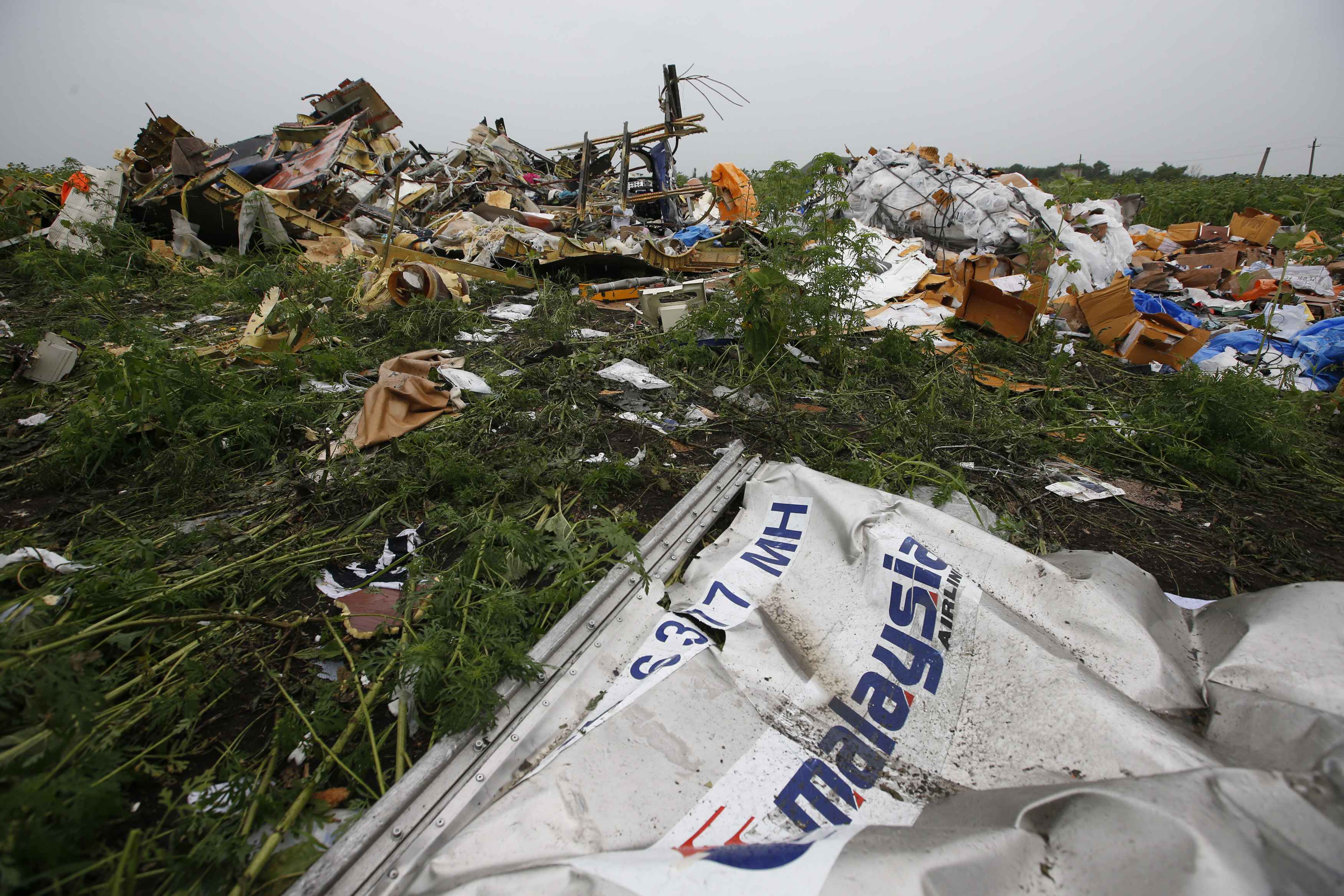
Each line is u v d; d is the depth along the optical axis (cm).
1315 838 118
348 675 217
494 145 1579
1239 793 126
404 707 196
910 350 571
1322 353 616
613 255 838
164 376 353
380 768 179
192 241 877
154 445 356
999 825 137
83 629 207
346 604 250
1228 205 1528
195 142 892
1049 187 1407
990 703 187
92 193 852
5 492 321
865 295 827
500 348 566
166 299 698
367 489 321
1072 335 686
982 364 592
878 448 411
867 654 213
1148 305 737
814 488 287
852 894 120
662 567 269
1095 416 483
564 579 246
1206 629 218
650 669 210
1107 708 169
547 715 194
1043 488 378
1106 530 338
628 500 340
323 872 144
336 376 480
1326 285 892
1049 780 163
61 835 144
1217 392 442
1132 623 204
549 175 1705
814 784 172
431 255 820
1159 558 313
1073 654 202
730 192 1295
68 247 766
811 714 196
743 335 554
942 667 202
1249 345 673
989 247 971
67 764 161
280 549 280
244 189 868
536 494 335
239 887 149
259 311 548
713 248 965
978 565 235
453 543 295
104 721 183
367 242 888
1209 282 961
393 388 405
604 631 227
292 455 360
